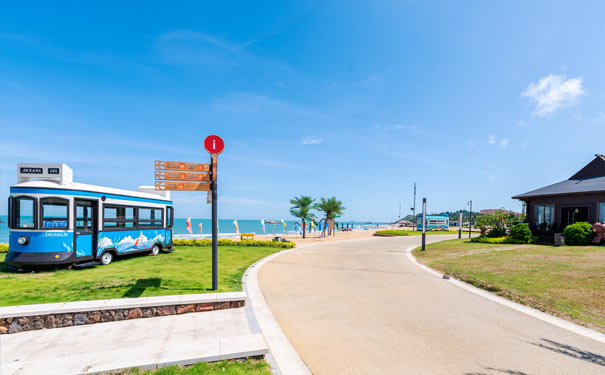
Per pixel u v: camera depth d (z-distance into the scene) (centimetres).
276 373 422
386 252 1908
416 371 434
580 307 702
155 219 1435
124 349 453
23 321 548
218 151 833
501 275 1031
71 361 414
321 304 755
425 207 1984
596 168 2292
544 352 496
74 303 596
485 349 507
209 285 848
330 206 4138
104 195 1134
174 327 577
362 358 472
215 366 425
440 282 1019
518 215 2469
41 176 998
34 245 964
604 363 459
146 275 946
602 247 1542
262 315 659
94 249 1104
